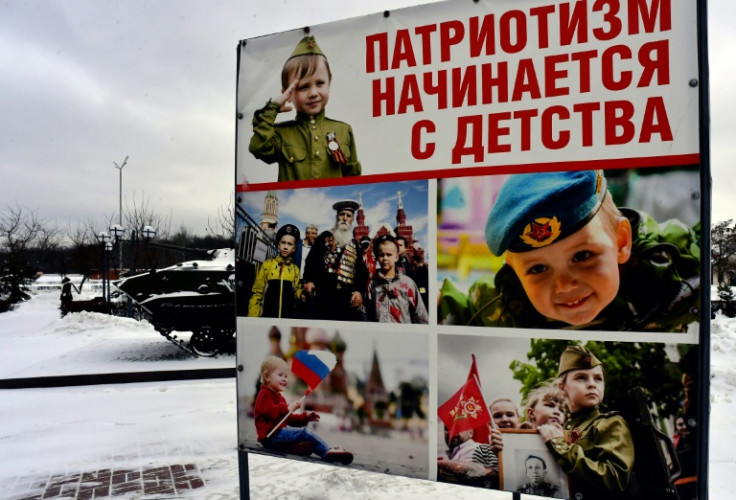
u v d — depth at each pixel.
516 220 2.50
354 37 2.84
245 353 3.05
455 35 2.63
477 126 2.58
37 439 5.93
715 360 8.55
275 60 3.01
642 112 2.32
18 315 25.12
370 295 2.77
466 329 2.57
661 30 2.31
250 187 3.06
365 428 2.76
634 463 2.27
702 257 2.21
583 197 2.39
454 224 2.61
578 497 2.36
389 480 4.35
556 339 2.42
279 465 4.88
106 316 17.84
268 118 3.02
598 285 2.36
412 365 2.67
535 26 2.49
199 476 4.67
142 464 5.04
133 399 7.93
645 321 2.29
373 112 2.79
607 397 2.33
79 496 4.29
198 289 11.58
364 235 2.79
